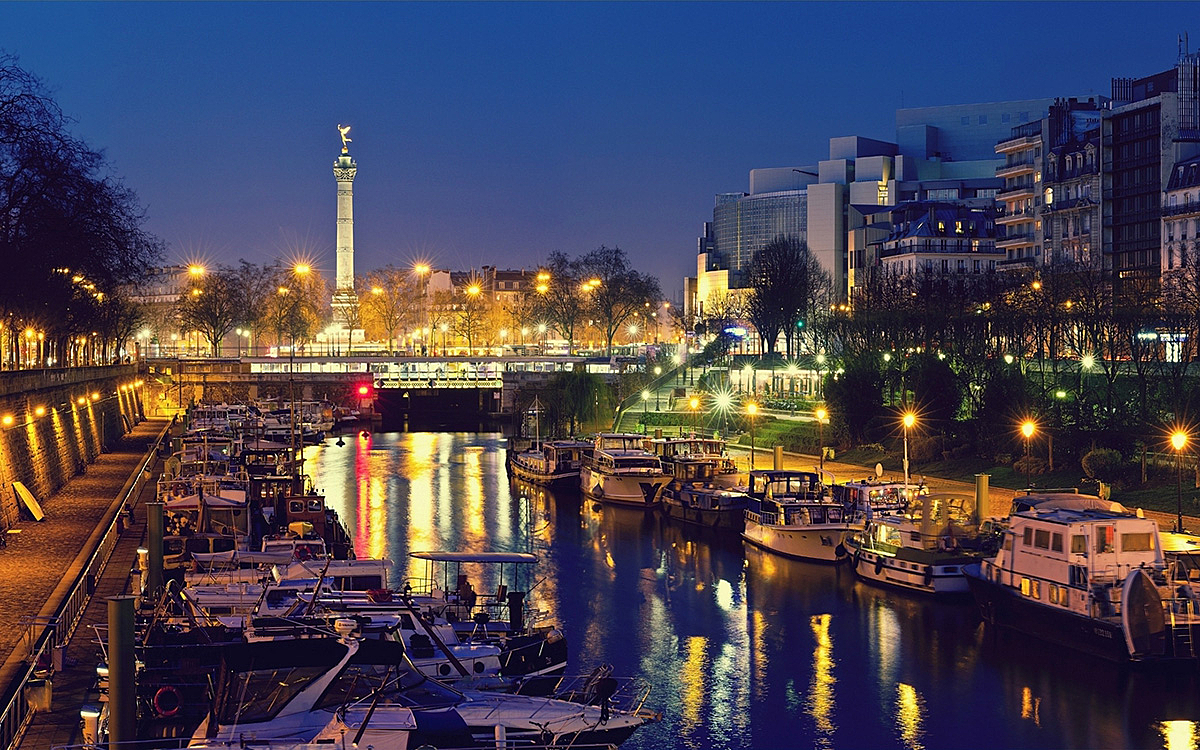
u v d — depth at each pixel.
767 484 99.12
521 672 53.25
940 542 79.06
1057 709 57.56
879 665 64.31
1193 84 172.38
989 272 185.38
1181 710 57.03
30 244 98.31
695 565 88.62
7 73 96.12
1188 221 163.25
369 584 60.78
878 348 154.62
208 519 79.62
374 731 38.44
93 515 88.12
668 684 61.59
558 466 130.75
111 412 150.62
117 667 41.50
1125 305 127.56
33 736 42.12
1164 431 102.94
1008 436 112.50
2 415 85.69
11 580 64.44
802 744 54.00
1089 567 63.06
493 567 87.12
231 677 40.94
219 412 192.88
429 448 180.75
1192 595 61.62
